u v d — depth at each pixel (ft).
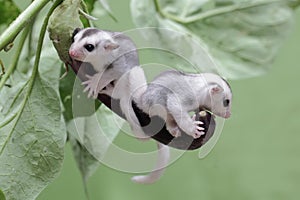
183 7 6.12
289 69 8.04
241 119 8.07
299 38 7.90
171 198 7.98
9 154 5.59
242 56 6.09
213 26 6.10
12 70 5.68
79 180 7.83
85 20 5.53
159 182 7.97
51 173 5.59
